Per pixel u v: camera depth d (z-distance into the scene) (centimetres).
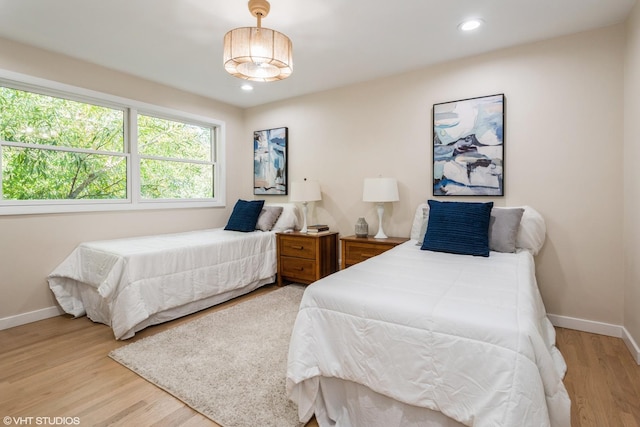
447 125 298
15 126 270
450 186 298
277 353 213
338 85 362
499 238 238
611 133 237
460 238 234
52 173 291
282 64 194
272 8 212
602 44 238
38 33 246
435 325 121
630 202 220
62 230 288
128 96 329
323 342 146
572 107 249
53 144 290
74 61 290
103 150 321
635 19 207
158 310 256
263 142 433
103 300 259
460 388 112
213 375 188
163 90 360
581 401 164
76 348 224
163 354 212
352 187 363
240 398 167
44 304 279
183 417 155
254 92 386
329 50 274
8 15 221
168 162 381
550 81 256
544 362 107
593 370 194
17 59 259
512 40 258
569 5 210
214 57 288
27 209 268
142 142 355
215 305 310
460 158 292
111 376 189
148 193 362
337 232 375
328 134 378
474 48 272
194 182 410
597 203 243
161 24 233
